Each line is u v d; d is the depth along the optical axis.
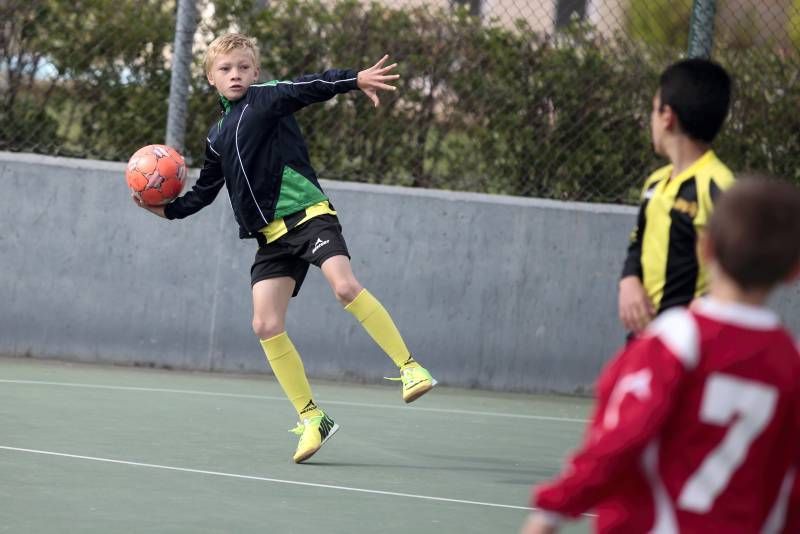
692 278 6.82
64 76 16.14
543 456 11.98
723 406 4.30
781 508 4.50
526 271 16.19
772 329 4.38
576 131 16.62
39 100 16.16
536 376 16.28
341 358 16.09
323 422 10.88
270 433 12.19
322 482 10.06
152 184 11.47
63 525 8.10
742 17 16.77
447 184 16.56
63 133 16.22
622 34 16.66
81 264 15.80
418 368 11.12
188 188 15.95
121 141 16.28
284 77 16.16
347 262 10.95
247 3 16.11
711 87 6.81
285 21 16.14
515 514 9.35
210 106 16.27
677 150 6.91
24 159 15.75
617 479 4.28
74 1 16.00
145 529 8.13
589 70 16.56
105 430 11.64
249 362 16.05
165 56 16.23
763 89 16.73
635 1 16.64
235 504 9.05
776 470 4.47
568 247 16.23
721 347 4.30
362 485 10.05
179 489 9.44
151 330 15.91
